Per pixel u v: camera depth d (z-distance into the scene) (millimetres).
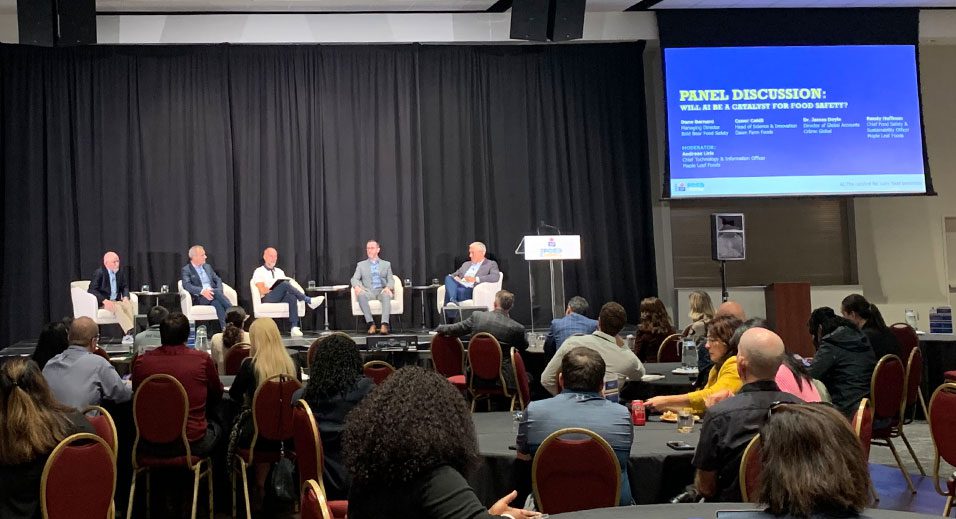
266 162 9766
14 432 2797
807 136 9836
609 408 3082
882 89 9930
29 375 2895
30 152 9445
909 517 2100
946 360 7133
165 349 4484
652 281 10430
